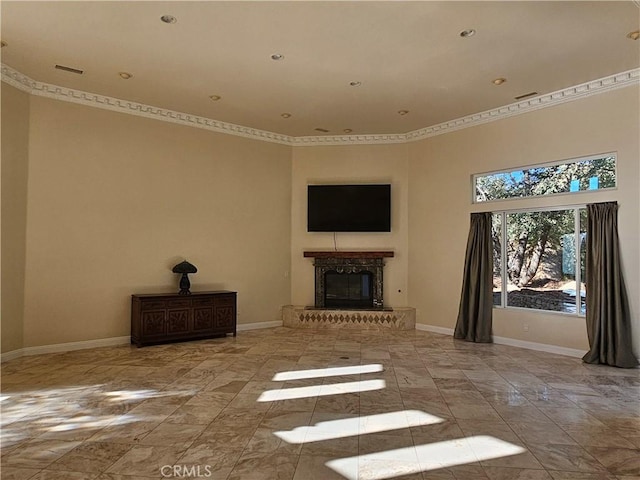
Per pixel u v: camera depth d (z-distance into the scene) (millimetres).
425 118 7207
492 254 6777
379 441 3168
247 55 4926
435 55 4895
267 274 8023
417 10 3980
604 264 5422
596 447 3082
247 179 7820
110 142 6367
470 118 7039
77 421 3512
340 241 8242
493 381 4664
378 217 7957
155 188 6785
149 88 5949
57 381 4582
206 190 7328
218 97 6277
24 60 5098
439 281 7508
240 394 4199
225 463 2820
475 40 4539
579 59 4984
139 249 6602
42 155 5805
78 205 6078
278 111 6867
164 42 4629
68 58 5039
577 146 5820
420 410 3795
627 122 5367
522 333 6402
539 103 6203
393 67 5223
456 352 6039
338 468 2766
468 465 2816
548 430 3377
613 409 3834
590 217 5613
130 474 2670
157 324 6305
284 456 2926
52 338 5844
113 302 6348
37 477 2631
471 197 7109
